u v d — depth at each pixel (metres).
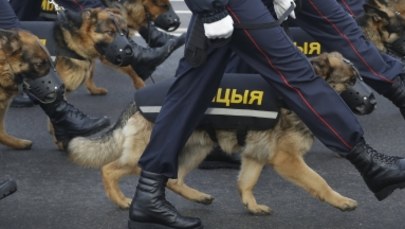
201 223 6.52
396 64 8.59
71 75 9.10
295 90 6.08
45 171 8.17
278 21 6.03
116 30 8.81
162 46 11.01
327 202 6.81
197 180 7.97
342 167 8.34
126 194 7.53
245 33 6.00
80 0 9.69
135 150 6.98
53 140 9.12
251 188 7.09
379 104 10.80
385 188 6.36
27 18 10.97
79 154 7.16
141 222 6.45
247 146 6.96
